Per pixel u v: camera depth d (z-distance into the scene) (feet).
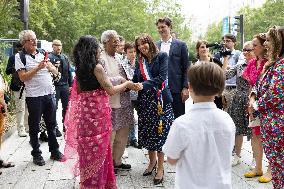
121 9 109.91
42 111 17.10
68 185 14.46
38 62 16.58
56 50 22.97
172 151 7.02
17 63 16.28
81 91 12.18
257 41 13.64
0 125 15.85
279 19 105.19
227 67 16.99
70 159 12.83
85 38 11.93
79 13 87.40
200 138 6.89
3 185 14.55
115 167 16.11
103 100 12.16
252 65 14.40
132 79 15.46
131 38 108.17
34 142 17.10
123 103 15.43
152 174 15.56
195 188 6.88
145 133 14.58
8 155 18.70
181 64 16.57
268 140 10.60
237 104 15.98
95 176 12.15
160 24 16.60
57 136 22.71
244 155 18.22
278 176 10.50
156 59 14.46
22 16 26.32
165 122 14.37
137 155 18.63
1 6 57.26
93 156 12.10
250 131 15.97
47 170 16.30
